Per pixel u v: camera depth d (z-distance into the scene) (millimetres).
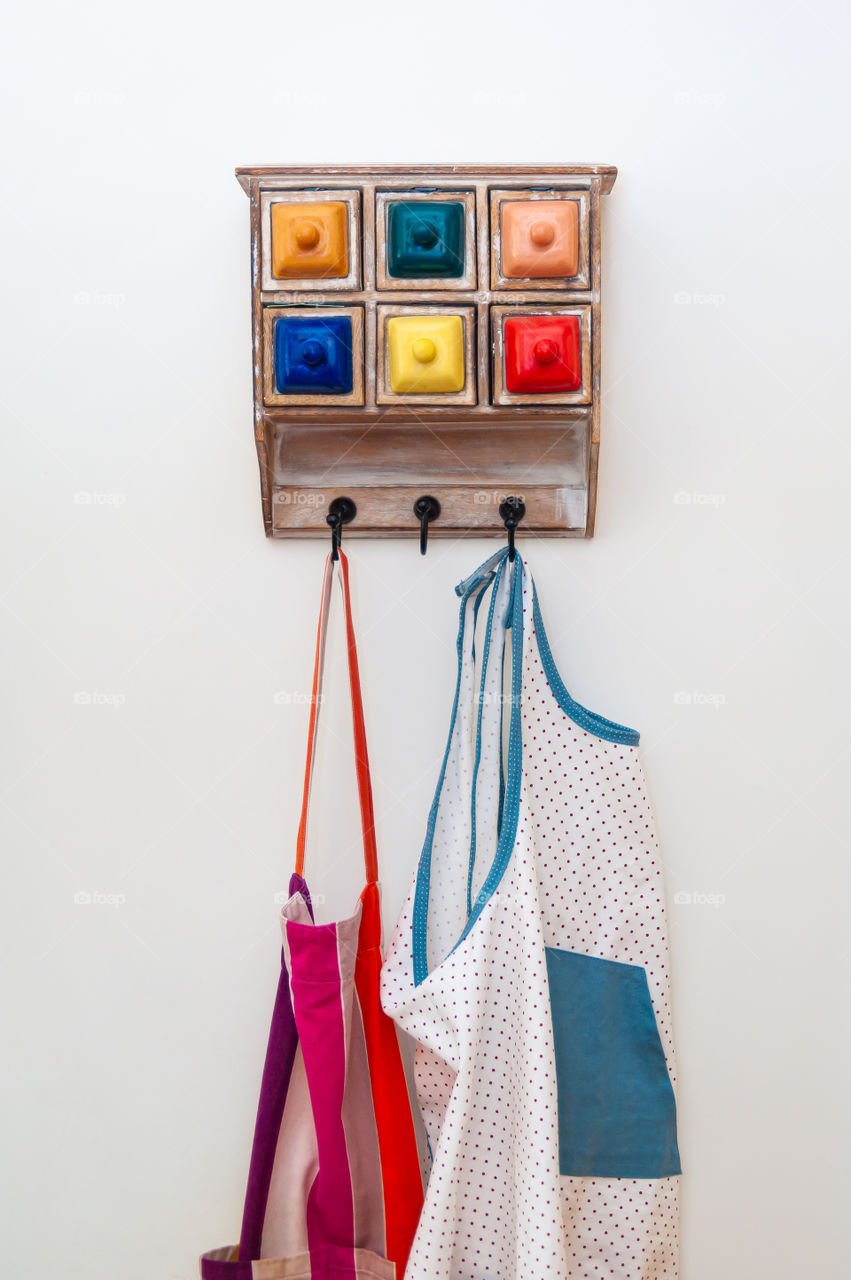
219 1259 854
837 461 873
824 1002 869
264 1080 813
